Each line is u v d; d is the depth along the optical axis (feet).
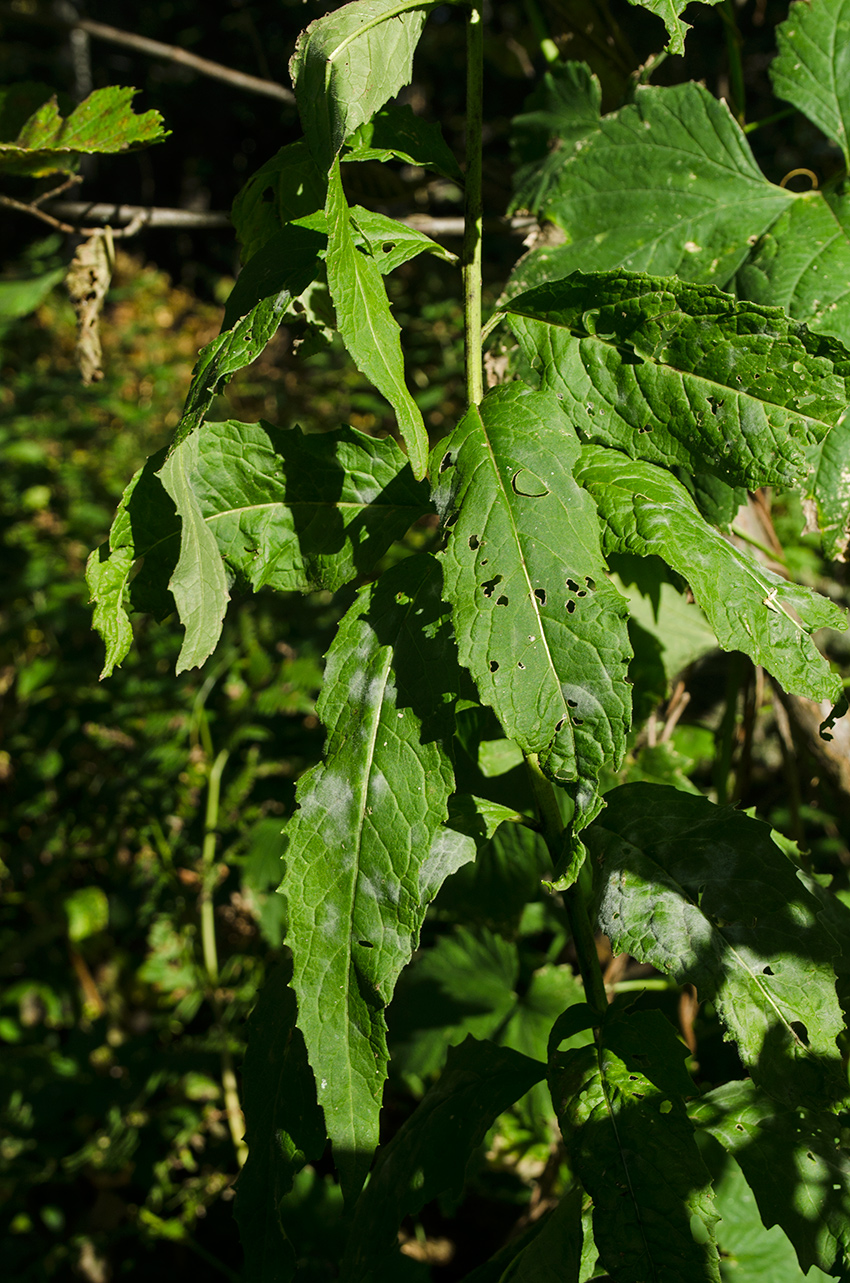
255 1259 2.03
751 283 2.35
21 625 6.70
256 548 2.16
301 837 1.95
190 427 1.91
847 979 2.19
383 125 2.15
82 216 3.17
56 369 11.67
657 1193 1.83
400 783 1.94
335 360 8.41
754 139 5.32
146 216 3.17
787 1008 1.94
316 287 2.35
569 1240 2.02
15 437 9.78
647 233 2.45
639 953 1.98
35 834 5.78
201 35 25.98
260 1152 2.08
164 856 4.60
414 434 1.86
